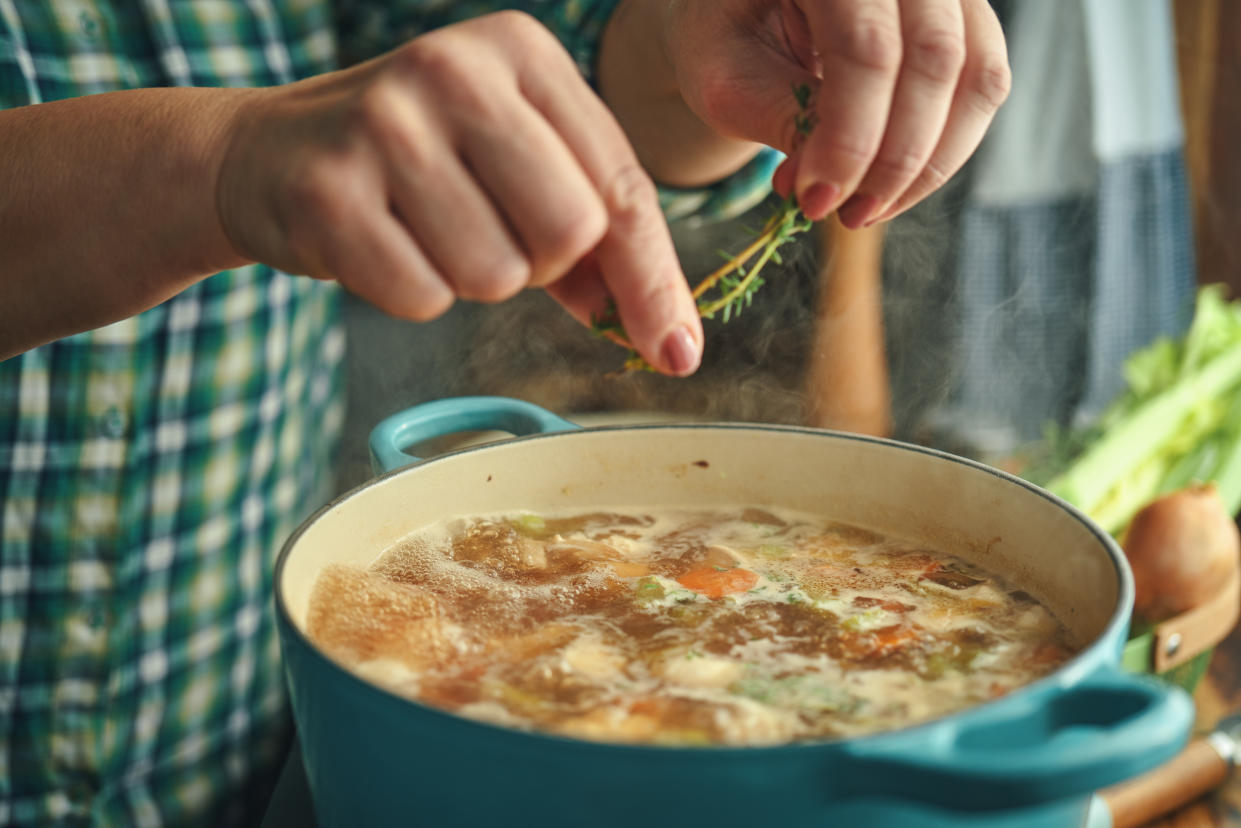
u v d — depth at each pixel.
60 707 0.88
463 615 0.60
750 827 0.47
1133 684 0.49
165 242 0.56
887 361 1.59
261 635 1.00
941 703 0.55
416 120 0.49
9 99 0.82
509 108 0.49
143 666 0.91
